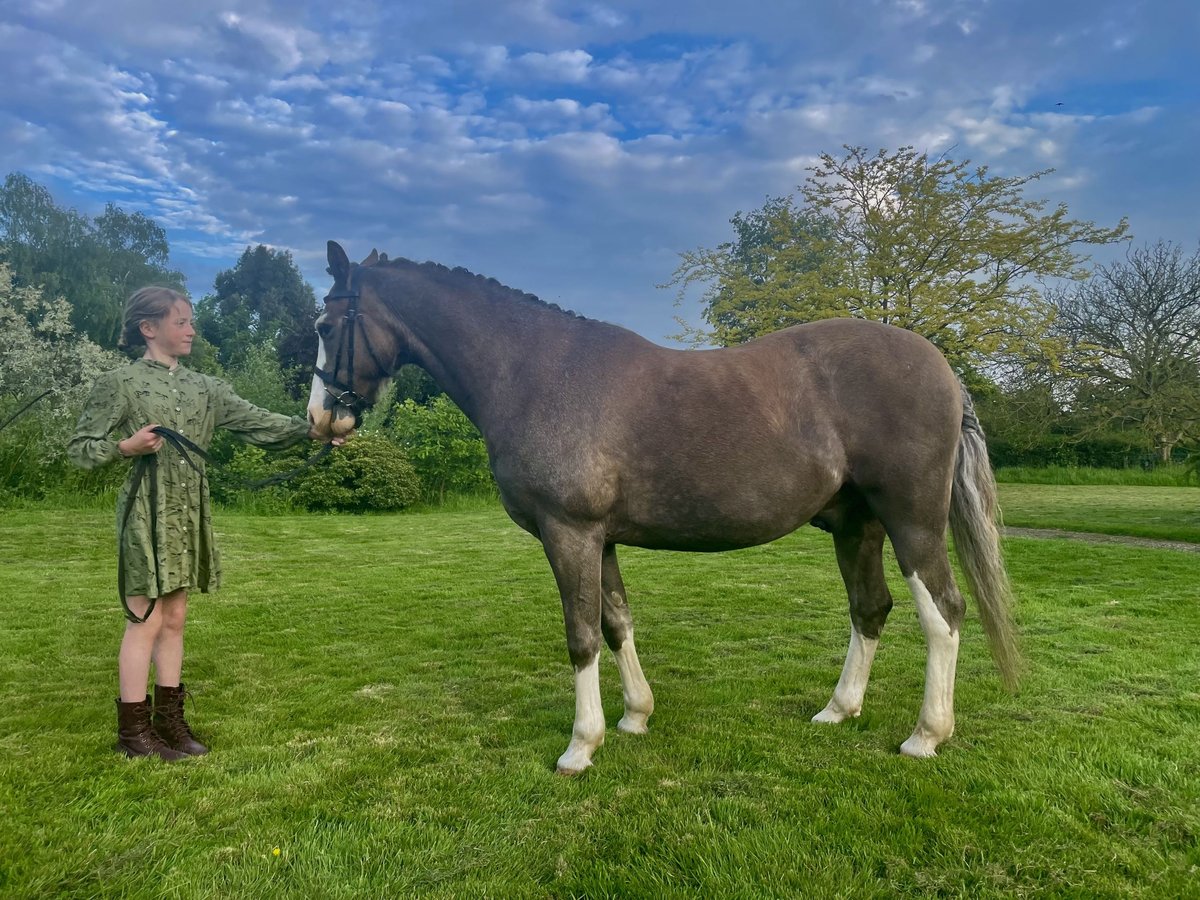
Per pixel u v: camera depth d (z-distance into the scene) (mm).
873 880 2055
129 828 2350
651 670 4168
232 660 4422
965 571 2951
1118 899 1943
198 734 3176
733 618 5512
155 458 2850
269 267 47375
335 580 7359
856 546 3211
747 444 2742
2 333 16281
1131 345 20188
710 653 4527
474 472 17250
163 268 34875
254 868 2123
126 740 2938
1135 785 2582
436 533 11297
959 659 4270
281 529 11523
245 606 6039
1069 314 21047
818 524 3311
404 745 3037
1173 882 2004
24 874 2088
